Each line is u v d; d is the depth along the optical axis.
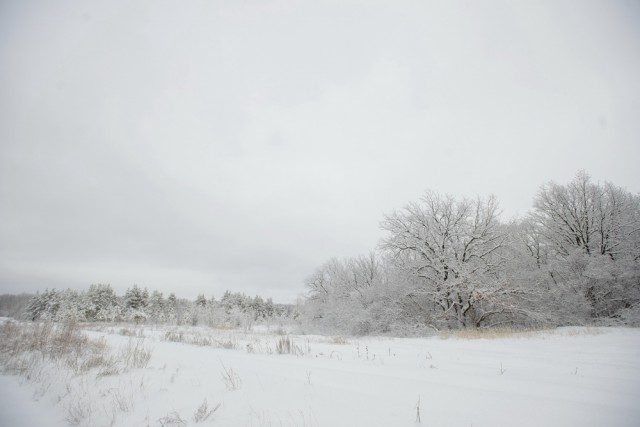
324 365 8.59
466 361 9.87
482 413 4.61
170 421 4.88
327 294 39.94
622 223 27.31
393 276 29.44
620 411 4.68
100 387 6.82
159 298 79.50
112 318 64.81
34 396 6.73
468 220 27.94
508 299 23.84
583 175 29.78
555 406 4.89
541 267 27.73
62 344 11.80
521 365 8.98
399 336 22.73
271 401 5.34
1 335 14.43
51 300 62.69
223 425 4.59
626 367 8.42
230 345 13.23
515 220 33.03
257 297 90.06
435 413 4.60
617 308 23.52
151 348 12.52
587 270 23.66
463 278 24.55
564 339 14.90
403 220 29.19
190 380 7.01
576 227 29.58
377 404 4.98
